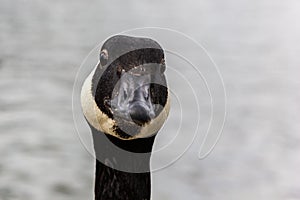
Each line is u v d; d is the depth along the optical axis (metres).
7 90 30.36
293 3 95.44
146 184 8.87
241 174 21.73
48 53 42.59
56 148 22.36
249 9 86.81
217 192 20.30
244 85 34.47
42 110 27.03
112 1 92.38
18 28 56.88
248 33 58.97
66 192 19.61
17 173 20.84
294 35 58.84
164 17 70.44
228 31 60.00
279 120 27.25
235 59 43.25
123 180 8.77
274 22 70.94
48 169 20.88
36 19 65.19
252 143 24.59
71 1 89.75
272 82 35.38
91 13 74.19
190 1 97.00
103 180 8.83
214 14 78.25
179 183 20.58
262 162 22.77
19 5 77.31
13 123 25.19
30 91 30.17
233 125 26.78
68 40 49.66
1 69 35.59
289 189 20.94
